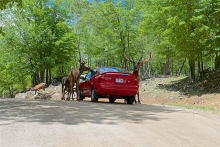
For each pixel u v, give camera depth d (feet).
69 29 105.70
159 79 84.23
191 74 59.31
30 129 11.90
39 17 94.73
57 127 12.65
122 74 27.91
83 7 83.56
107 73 27.53
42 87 75.46
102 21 78.74
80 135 11.27
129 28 77.20
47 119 14.76
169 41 56.70
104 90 26.89
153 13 61.87
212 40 43.21
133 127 13.70
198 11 43.70
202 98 43.86
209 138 12.57
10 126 12.33
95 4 82.02
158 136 12.02
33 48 93.76
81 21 88.84
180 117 18.37
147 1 63.16
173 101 48.91
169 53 63.16
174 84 65.51
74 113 17.75
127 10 77.25
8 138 10.12
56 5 101.86
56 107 20.75
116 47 78.95
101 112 18.97
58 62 102.32
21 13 90.99
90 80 30.60
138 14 77.10
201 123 16.53
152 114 19.17
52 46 95.55
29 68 98.48
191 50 51.16
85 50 111.96
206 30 44.24
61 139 10.41
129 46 82.69
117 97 29.84
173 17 48.98
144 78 94.99
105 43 79.30
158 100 52.60
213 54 45.27
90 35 99.45
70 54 103.04
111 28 76.89
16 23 90.02
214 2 42.34
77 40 106.22
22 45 92.02
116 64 144.05
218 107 35.78
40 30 91.35
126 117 17.04
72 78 30.96
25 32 89.20
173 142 11.15
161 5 55.77
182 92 53.01
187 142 11.37
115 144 10.13
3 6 36.24
